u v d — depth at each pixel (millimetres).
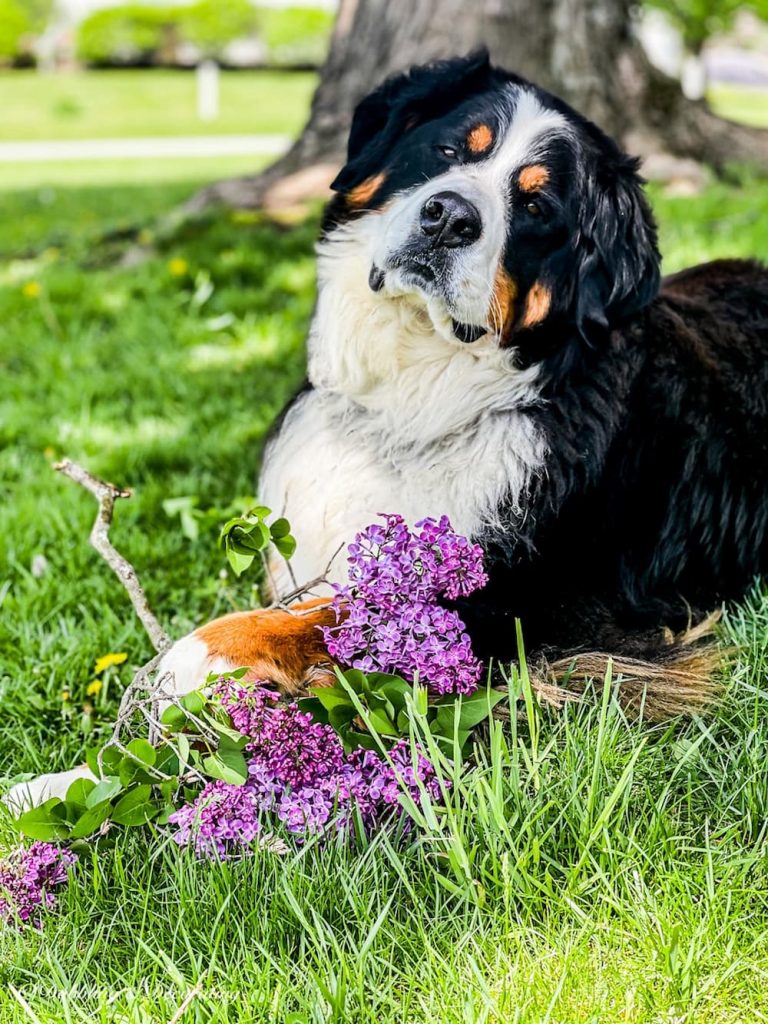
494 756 1386
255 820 1396
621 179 1680
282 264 3297
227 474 2152
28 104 12000
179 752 1396
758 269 1908
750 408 1765
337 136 3893
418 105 1729
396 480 1688
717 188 3973
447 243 1614
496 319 1649
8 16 13805
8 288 3338
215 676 1413
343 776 1417
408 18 3742
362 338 1700
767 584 1781
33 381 2602
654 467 1704
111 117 11383
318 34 14234
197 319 2951
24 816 1375
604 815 1356
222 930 1321
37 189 6148
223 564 1886
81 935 1354
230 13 14031
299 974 1297
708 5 6309
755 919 1344
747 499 1762
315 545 1709
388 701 1408
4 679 1666
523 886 1344
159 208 5051
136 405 2436
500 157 1663
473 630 1597
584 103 3988
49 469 2160
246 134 10320
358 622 1431
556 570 1649
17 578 1899
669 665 1604
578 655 1606
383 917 1311
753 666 1599
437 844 1389
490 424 1671
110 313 3062
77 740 1591
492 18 3736
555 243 1665
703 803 1449
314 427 1743
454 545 1450
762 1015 1275
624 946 1316
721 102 10062
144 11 13930
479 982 1273
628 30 4074
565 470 1646
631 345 1708
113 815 1386
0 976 1329
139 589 1558
